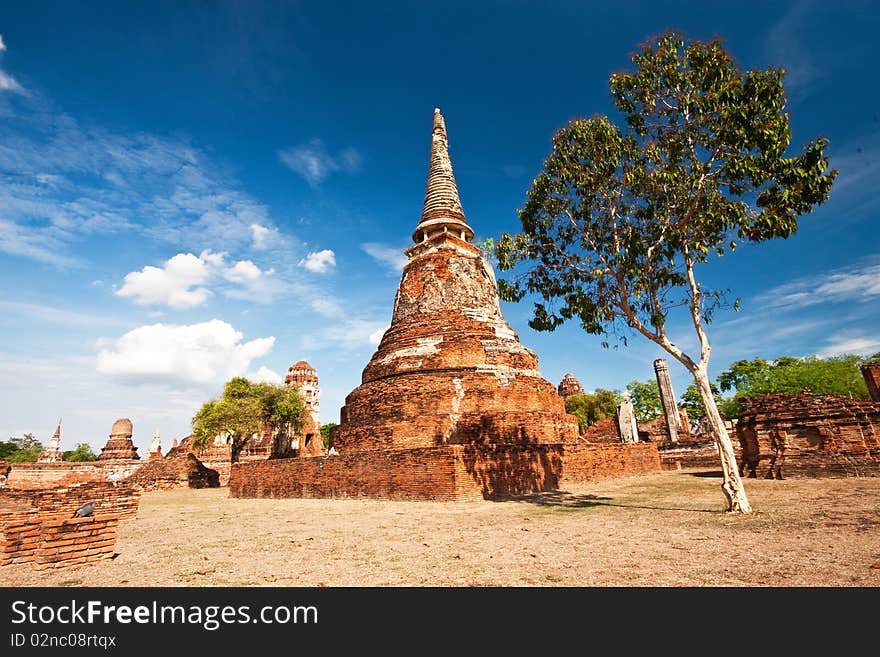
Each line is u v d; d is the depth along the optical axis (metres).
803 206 13.27
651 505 14.96
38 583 7.72
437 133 35.50
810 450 20.88
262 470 25.80
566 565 7.93
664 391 46.47
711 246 14.93
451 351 24.78
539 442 22.88
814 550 8.12
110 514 9.47
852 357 50.44
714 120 13.95
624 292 15.24
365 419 24.30
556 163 15.97
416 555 9.03
